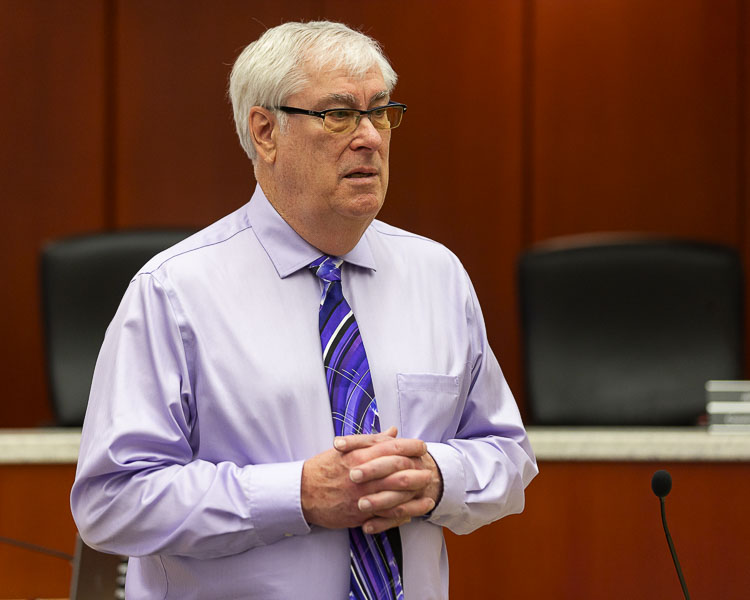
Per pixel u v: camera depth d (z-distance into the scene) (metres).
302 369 5.75
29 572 8.91
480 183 16.17
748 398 9.54
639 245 11.67
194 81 16.14
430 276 6.37
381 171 5.82
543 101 16.14
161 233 11.44
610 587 8.97
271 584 5.52
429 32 16.14
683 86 16.02
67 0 16.09
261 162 6.08
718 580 8.93
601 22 16.08
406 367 5.96
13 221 16.08
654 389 11.37
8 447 8.91
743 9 15.92
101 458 5.46
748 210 15.95
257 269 5.93
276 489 5.36
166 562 5.70
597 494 9.02
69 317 11.19
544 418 11.34
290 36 5.85
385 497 5.30
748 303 15.77
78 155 16.12
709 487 8.98
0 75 16.03
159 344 5.65
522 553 9.02
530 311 11.53
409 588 5.72
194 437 5.75
